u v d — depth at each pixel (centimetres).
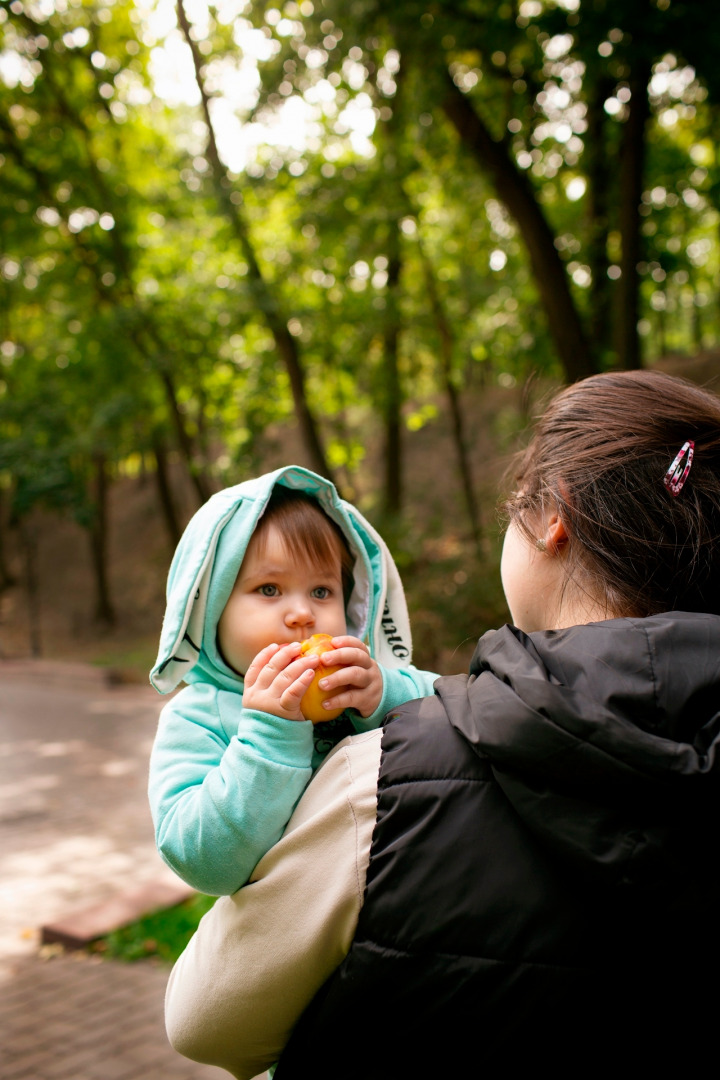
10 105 1412
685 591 95
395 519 1250
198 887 101
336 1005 86
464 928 80
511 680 84
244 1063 101
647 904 75
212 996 94
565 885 79
